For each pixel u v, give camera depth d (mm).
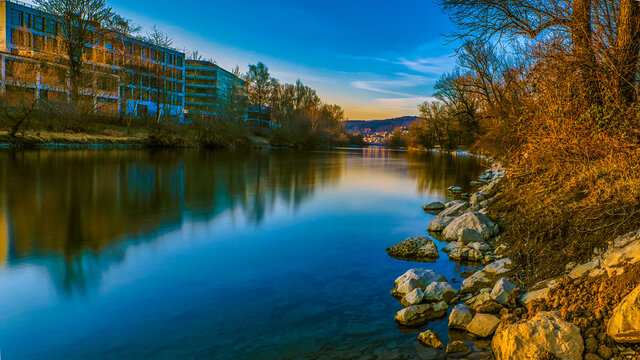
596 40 6609
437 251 6438
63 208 10594
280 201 12516
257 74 96250
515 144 12141
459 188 16109
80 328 3811
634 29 6414
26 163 21781
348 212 10703
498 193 11023
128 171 20453
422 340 3531
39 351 3381
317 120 101125
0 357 3281
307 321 3973
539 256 5094
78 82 42625
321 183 18266
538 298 3885
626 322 2785
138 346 3475
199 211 10500
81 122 39375
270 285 5023
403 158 49062
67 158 25953
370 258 6297
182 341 3559
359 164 34438
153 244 7094
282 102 98562
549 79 8250
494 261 5625
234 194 13820
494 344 3281
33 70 38562
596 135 6387
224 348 3438
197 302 4449
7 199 11805
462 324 3807
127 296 4633
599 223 4785
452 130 74375
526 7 9078
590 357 2850
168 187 15234
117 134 43688
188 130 51594
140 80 63500
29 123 33469
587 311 3254
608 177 5688
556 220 5551
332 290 4852
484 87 32469
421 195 14562
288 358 3266
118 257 6254
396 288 4852
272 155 46719
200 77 109438
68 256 6289
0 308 4273
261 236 7801
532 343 2969
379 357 3271
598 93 6773
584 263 4312
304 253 6582
